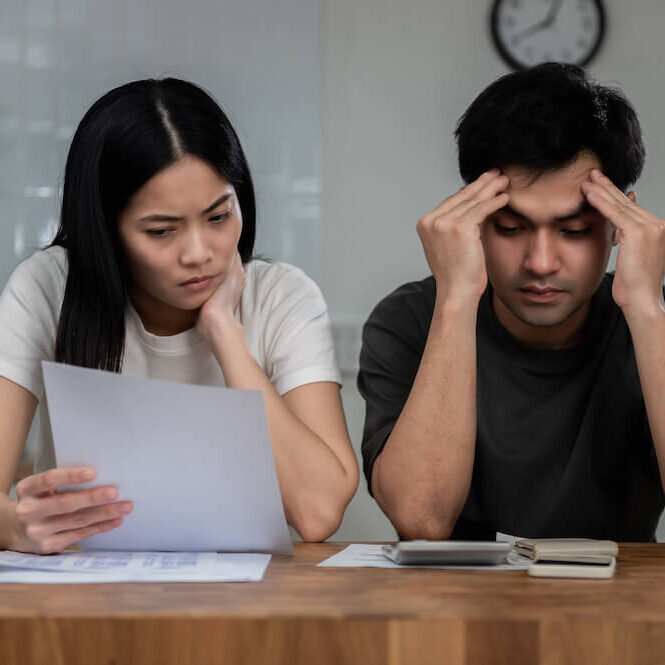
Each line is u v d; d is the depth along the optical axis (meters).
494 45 3.41
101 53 3.26
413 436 1.45
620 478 1.58
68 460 1.17
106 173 1.35
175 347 1.56
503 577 1.09
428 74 3.41
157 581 1.05
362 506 3.09
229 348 1.47
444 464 1.44
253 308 1.61
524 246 1.40
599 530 1.59
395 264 3.41
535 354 1.56
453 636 0.89
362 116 3.41
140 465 1.17
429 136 3.41
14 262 3.24
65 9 3.25
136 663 0.89
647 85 3.44
